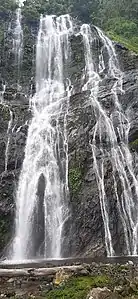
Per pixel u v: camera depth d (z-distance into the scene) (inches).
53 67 1355.8
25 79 1315.2
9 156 935.7
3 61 1344.7
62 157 919.0
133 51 1274.6
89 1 1918.1
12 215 861.2
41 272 437.1
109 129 948.0
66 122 983.6
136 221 821.9
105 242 774.5
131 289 324.5
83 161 886.4
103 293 306.7
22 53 1389.0
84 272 398.9
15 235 842.8
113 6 1797.5
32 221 852.6
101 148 911.7
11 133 988.6
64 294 330.0
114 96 1021.2
